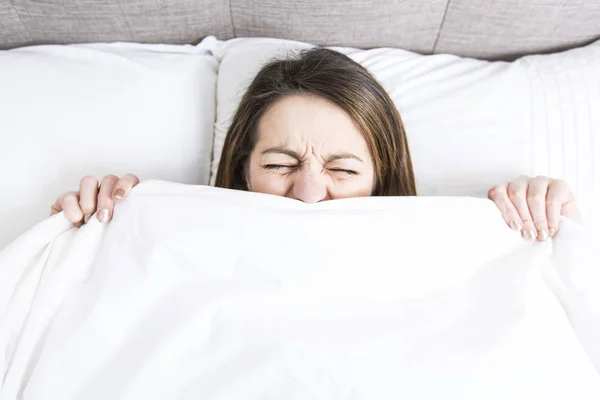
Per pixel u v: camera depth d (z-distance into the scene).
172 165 0.93
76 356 0.60
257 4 0.99
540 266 0.70
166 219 0.65
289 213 0.66
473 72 1.01
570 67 0.98
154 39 1.04
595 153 0.92
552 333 0.64
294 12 1.00
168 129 0.94
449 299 0.66
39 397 0.58
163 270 0.64
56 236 0.69
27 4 0.94
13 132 0.86
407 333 0.62
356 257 0.65
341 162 0.75
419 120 0.97
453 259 0.67
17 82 0.90
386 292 0.65
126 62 0.97
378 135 0.81
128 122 0.92
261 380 0.58
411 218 0.68
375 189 0.86
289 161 0.75
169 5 0.97
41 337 0.63
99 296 0.62
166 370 0.59
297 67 0.80
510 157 0.93
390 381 0.58
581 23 1.00
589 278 0.69
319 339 0.60
